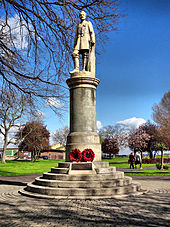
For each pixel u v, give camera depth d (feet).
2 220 16.92
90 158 31.45
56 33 35.24
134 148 179.11
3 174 60.18
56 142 233.76
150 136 175.73
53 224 15.98
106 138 229.66
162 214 18.56
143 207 20.79
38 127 144.25
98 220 16.92
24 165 103.45
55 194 25.85
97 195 25.44
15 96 34.88
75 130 34.42
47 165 104.42
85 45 37.14
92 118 34.99
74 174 29.17
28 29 32.12
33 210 19.76
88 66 37.93
